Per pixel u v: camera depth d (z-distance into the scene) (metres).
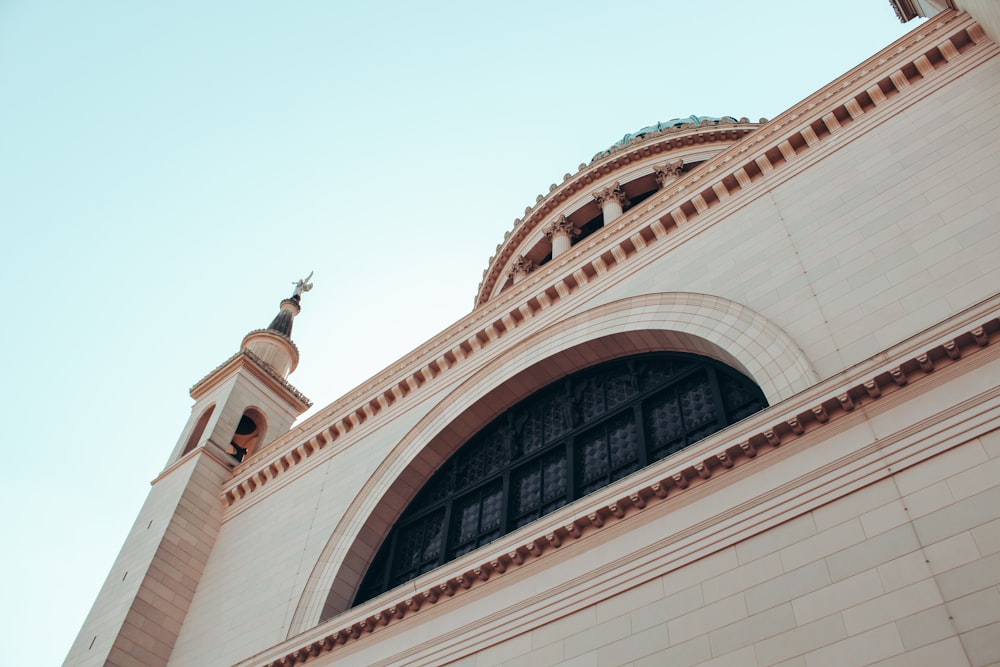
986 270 12.16
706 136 34.03
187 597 23.56
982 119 14.47
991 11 14.16
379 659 15.41
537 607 13.48
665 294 17.25
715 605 11.14
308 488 23.34
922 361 11.20
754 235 16.55
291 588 20.11
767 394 13.48
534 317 20.72
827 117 17.05
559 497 17.34
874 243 14.10
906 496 10.37
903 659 9.01
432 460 20.98
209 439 28.19
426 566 19.12
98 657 21.19
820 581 10.33
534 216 36.50
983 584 9.02
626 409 17.47
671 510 12.81
